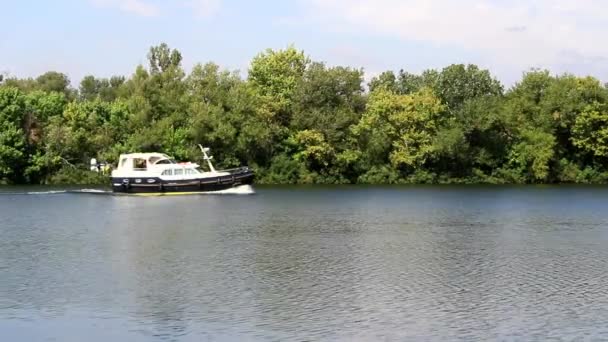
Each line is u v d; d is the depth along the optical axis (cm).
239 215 6525
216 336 2595
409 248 4516
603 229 5581
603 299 3133
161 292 3234
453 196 9069
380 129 11619
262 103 11625
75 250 4409
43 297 3147
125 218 6262
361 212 6881
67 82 17625
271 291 3259
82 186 10412
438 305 3025
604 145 11525
